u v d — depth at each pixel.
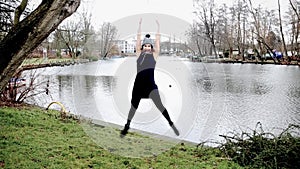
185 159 5.97
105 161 5.57
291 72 31.47
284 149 5.64
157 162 5.69
